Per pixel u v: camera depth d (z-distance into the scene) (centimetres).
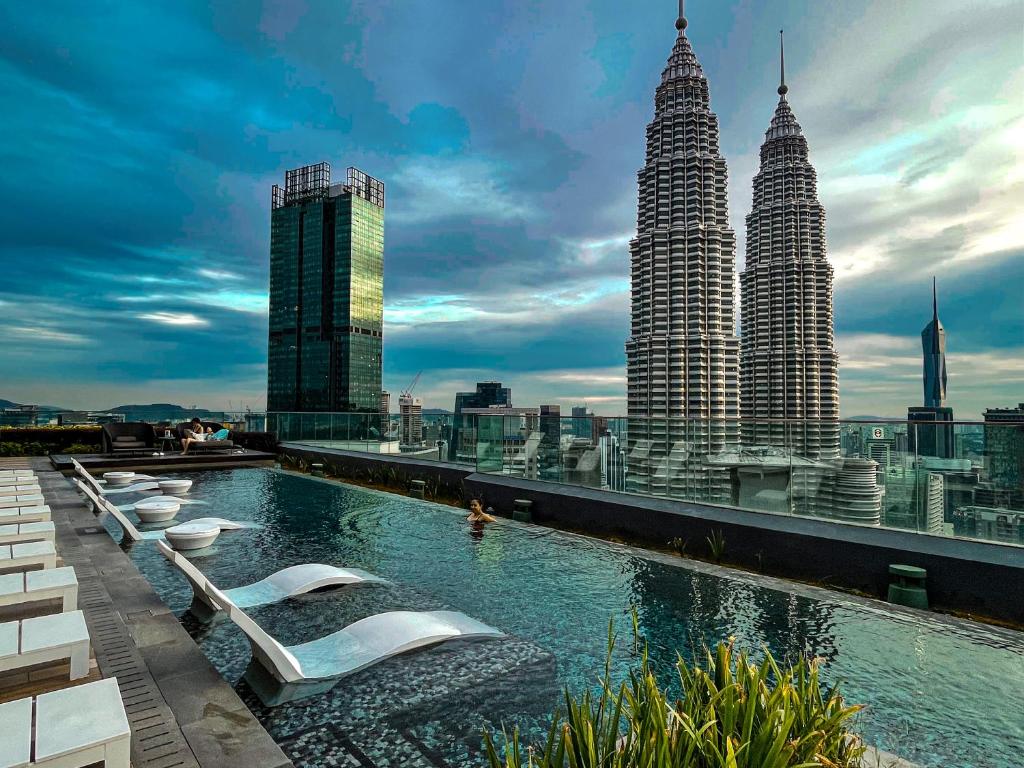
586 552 712
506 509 999
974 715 321
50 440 1870
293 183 17312
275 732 285
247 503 1045
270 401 17462
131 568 551
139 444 1708
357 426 1675
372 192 17325
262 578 570
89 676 320
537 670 364
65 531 719
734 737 186
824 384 10562
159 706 288
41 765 183
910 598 534
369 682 341
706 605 514
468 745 275
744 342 11350
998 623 499
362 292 16725
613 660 383
